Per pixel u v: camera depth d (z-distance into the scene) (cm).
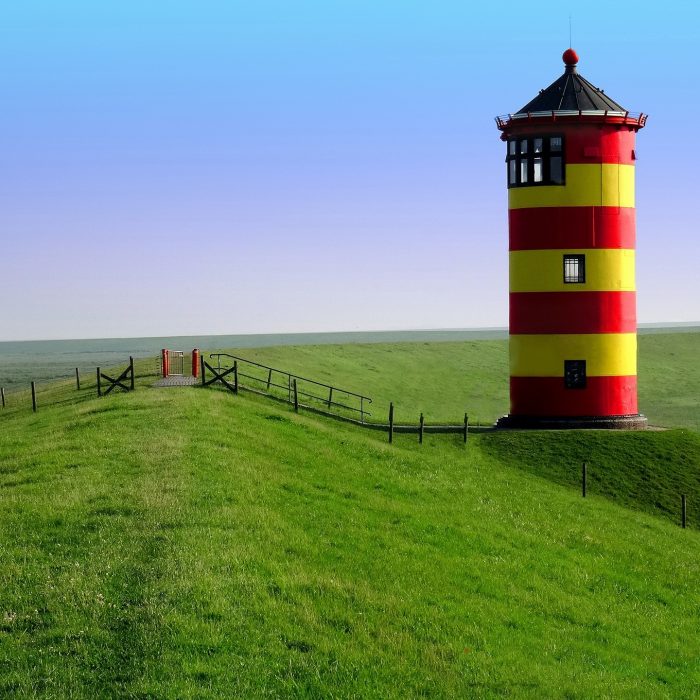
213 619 2022
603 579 3072
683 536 3997
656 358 12662
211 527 2592
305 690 1822
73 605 2073
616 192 5234
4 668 1839
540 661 2198
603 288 5219
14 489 3041
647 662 2402
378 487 3662
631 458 4781
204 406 4538
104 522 2628
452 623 2280
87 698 1739
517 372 5334
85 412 4556
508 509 3738
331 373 8844
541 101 5312
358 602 2264
